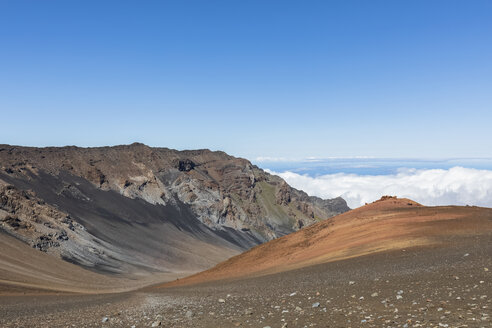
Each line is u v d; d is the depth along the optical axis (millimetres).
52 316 30156
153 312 27609
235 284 48469
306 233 84750
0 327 24688
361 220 78062
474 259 30750
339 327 16578
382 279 28969
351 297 23766
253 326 18844
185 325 20703
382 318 17203
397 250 45719
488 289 20297
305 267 51562
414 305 19188
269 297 29312
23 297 60156
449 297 19812
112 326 22594
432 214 67500
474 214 61406
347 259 48344
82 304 42281
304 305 23312
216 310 25391
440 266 30438
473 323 14430
